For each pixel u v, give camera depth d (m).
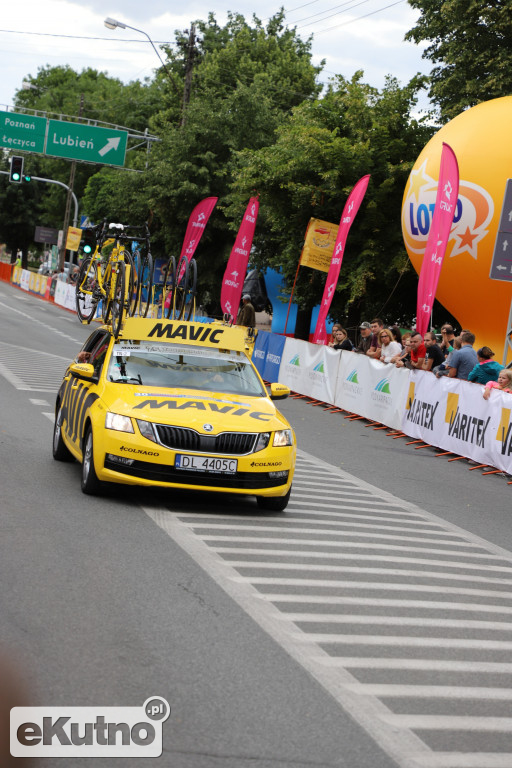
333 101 29.77
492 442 14.71
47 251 101.19
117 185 45.19
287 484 9.24
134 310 13.05
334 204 28.33
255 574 7.01
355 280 27.03
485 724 4.68
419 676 5.26
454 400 15.94
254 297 38.44
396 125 29.00
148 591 6.30
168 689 4.68
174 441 8.82
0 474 9.84
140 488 9.89
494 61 31.27
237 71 64.44
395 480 12.99
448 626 6.31
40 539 7.40
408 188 24.20
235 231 37.09
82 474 9.38
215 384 9.95
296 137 28.02
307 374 22.55
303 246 28.11
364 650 5.59
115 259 14.52
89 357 11.14
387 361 19.27
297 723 4.43
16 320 38.62
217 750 4.08
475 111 22.95
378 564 7.84
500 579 7.93
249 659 5.21
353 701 4.78
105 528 7.96
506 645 6.05
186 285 12.96
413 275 28.42
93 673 4.79
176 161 40.88
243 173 29.05
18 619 5.51
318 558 7.76
